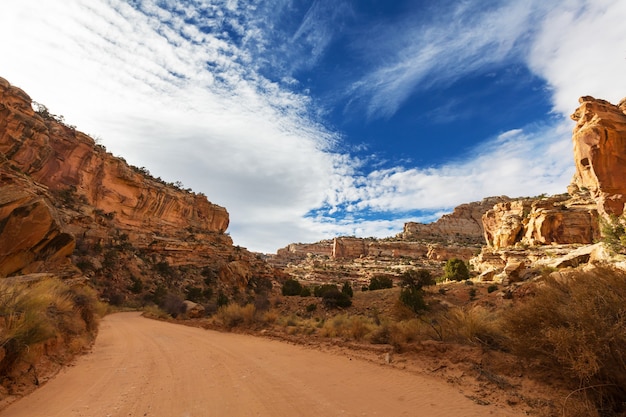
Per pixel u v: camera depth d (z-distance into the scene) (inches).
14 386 227.3
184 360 350.0
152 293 2348.7
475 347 292.8
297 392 218.8
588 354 165.0
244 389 227.6
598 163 2036.2
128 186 3385.8
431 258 5182.1
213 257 3518.7
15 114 2278.5
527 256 2341.3
